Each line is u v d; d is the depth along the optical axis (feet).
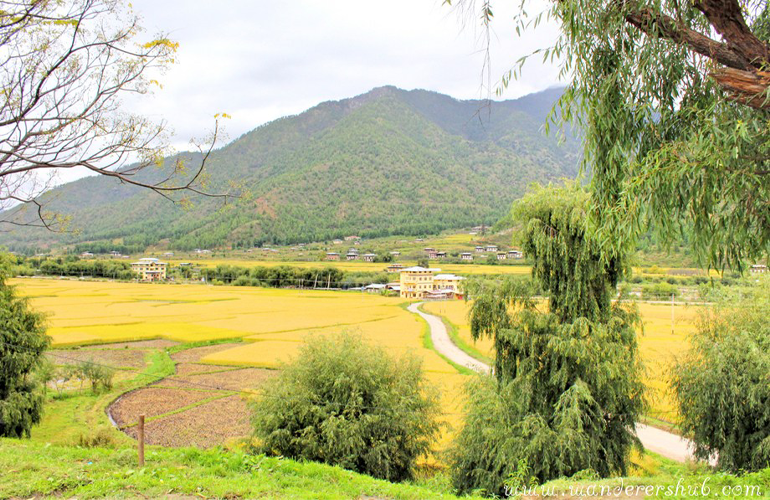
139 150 29.99
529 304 80.18
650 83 26.18
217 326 252.83
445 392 114.93
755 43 22.99
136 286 508.53
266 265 630.74
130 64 29.81
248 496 35.42
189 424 105.40
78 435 95.04
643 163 25.62
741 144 23.32
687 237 25.70
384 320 293.84
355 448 78.43
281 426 82.33
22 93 28.30
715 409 76.59
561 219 74.54
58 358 173.68
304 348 90.27
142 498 33.45
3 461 40.14
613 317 76.33
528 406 73.72
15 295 107.14
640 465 82.48
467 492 76.13
